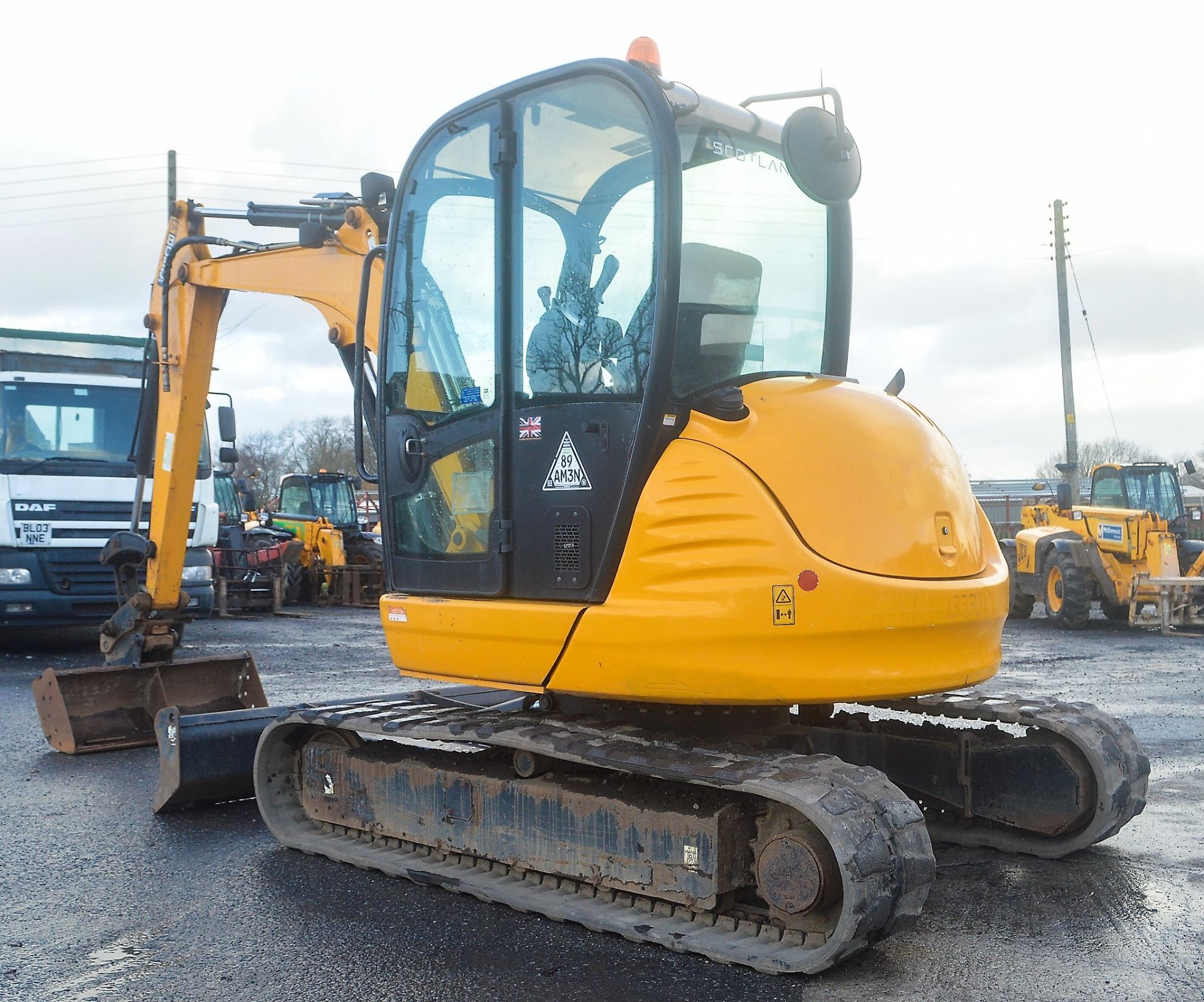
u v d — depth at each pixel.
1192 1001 3.53
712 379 4.38
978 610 4.22
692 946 3.87
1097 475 18.81
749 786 3.73
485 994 3.68
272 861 5.21
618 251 4.26
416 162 5.05
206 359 7.50
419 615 4.81
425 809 4.93
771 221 4.78
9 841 5.56
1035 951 3.96
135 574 8.10
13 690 10.19
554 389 4.41
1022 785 5.07
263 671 11.31
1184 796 6.11
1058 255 32.31
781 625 3.87
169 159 32.81
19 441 12.01
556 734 4.39
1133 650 13.66
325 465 69.38
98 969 3.94
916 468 4.23
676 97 4.39
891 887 3.62
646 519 4.09
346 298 6.29
